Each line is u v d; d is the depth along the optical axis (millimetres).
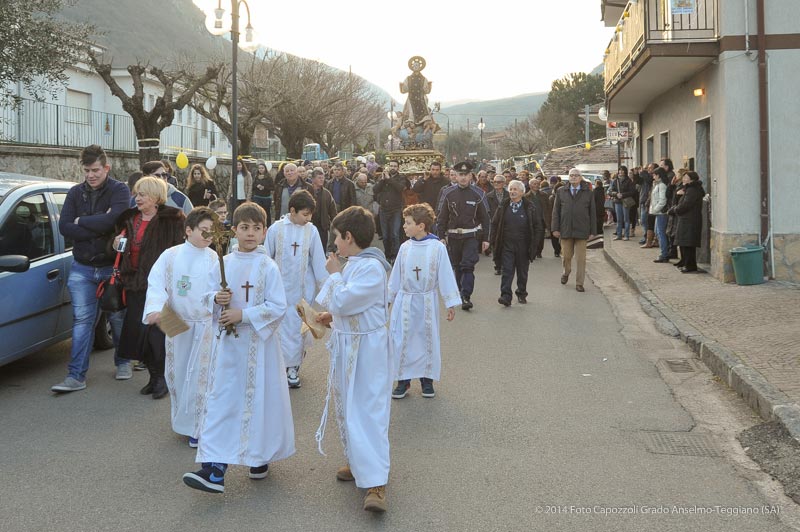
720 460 5312
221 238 4809
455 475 5043
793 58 12656
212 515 4434
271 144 56500
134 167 21688
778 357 7465
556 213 13594
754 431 5820
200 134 40594
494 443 5680
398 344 6906
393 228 16969
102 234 7168
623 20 16891
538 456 5398
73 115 22656
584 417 6301
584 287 13805
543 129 78062
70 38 15703
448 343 9180
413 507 4539
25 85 15570
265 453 4797
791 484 4816
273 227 7383
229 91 35125
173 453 5477
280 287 4914
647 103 20922
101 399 6832
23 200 7531
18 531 4207
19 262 6828
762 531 4211
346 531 4223
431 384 6949
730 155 12859
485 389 7180
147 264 6879
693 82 15383
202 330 5730
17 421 6180
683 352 8594
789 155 12688
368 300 4699
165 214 7004
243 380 4766
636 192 22016
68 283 7188
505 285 11797
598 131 76125
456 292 6879
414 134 35094
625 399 6828
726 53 12820
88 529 4242
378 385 4691
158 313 5523
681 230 14047
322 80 45031
